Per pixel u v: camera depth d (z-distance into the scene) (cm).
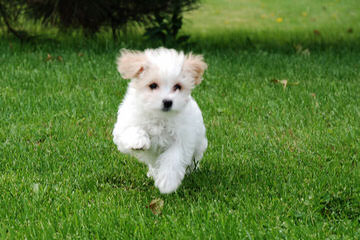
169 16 1026
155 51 373
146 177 430
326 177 411
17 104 593
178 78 353
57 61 830
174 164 357
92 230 322
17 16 1004
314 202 365
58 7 959
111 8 992
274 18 1769
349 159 468
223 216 336
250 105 627
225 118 588
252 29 1477
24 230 319
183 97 355
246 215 345
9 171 420
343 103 636
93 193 383
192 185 409
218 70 805
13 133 504
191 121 369
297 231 321
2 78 712
